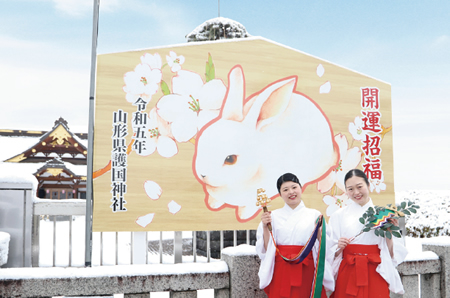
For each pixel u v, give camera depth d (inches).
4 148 864.3
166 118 196.5
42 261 201.0
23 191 171.9
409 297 143.3
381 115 234.1
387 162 232.1
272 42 217.9
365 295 107.3
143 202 188.2
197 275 117.4
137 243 185.3
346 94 229.0
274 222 114.0
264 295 121.6
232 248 126.0
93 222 181.2
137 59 195.8
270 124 212.5
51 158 876.0
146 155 191.5
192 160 197.6
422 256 145.0
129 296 112.7
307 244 106.1
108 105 189.6
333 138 223.1
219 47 208.8
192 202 195.2
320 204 216.8
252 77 212.4
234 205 201.3
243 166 205.2
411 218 407.8
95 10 154.0
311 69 223.5
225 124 205.2
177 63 201.2
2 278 103.4
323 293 111.4
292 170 213.3
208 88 204.4
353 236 113.7
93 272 109.7
